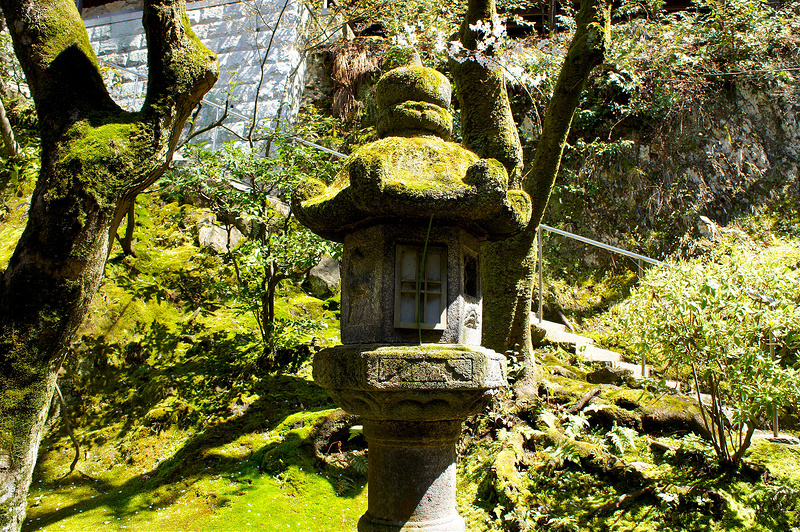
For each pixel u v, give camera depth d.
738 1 8.32
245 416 4.69
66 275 2.70
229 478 4.09
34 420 2.71
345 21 9.44
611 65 7.98
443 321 2.55
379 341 2.52
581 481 3.89
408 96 2.85
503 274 4.79
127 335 5.39
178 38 2.92
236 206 5.58
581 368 5.45
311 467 4.25
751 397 3.55
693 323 3.66
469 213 2.46
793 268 5.14
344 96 8.95
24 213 6.74
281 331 5.30
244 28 9.31
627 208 8.05
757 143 8.06
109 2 10.41
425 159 2.61
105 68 8.61
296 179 5.50
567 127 4.72
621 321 4.14
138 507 3.88
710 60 8.45
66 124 2.80
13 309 2.66
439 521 2.58
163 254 6.57
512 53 4.39
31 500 4.08
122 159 2.76
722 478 3.73
